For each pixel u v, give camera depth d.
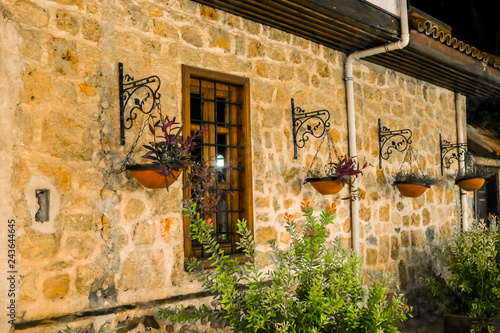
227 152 3.99
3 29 2.70
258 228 4.02
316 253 3.24
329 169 4.74
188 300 3.50
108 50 3.16
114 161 3.15
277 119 4.28
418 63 5.39
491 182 7.74
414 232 5.86
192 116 3.91
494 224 5.58
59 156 2.89
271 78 4.26
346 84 5.02
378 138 5.40
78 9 3.03
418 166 6.06
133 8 3.31
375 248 5.21
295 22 4.18
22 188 2.72
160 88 3.45
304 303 3.04
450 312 5.03
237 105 4.05
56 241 2.84
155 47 3.43
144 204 3.30
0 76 2.67
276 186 4.21
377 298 3.19
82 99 3.02
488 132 8.33
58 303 2.83
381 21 4.50
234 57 3.96
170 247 3.44
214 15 3.84
